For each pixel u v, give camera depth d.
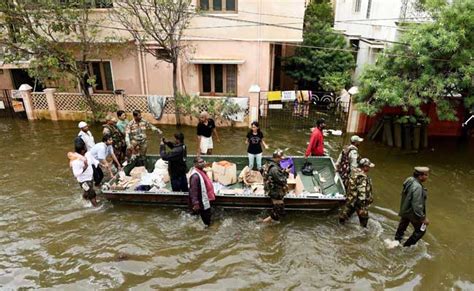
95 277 6.20
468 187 9.31
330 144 11.94
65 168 10.09
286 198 7.64
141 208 8.17
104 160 8.72
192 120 13.70
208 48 14.00
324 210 7.98
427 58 9.80
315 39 15.86
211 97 13.83
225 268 6.45
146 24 12.21
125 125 9.68
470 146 11.91
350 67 15.65
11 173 9.79
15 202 8.36
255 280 6.18
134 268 6.43
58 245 6.97
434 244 7.09
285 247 6.99
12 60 12.73
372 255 6.75
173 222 7.71
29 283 6.05
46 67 12.73
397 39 12.77
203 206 7.18
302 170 9.21
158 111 13.71
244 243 7.10
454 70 10.13
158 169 9.00
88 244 7.01
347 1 18.09
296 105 13.51
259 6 13.20
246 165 9.54
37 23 12.38
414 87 10.14
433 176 9.84
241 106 13.23
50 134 12.78
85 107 13.92
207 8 13.46
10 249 6.83
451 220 7.89
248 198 7.76
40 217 7.80
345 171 8.10
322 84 15.00
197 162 7.14
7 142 12.07
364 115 12.45
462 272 6.37
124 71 14.85
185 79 14.57
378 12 14.17
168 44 13.48
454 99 10.99
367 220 7.25
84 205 8.26
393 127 11.70
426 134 11.60
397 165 10.45
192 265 6.52
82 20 13.05
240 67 14.19
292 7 13.15
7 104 15.72
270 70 15.34
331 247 6.97
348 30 18.08
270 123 13.62
